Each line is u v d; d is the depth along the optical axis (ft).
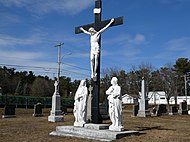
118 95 37.73
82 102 41.55
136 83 223.51
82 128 39.32
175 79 217.97
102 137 35.73
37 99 178.19
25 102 172.35
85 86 42.47
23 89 250.37
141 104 94.43
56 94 74.23
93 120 42.42
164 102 255.70
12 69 293.02
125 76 228.43
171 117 89.61
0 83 240.12
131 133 37.45
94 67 43.16
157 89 230.48
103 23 43.45
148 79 220.43
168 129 49.01
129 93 225.97
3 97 164.25
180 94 247.91
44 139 37.27
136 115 94.84
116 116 37.60
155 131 44.75
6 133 43.93
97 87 42.83
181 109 114.11
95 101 42.68
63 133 39.78
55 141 35.53
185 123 64.39
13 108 91.76
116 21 41.98
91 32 43.88
